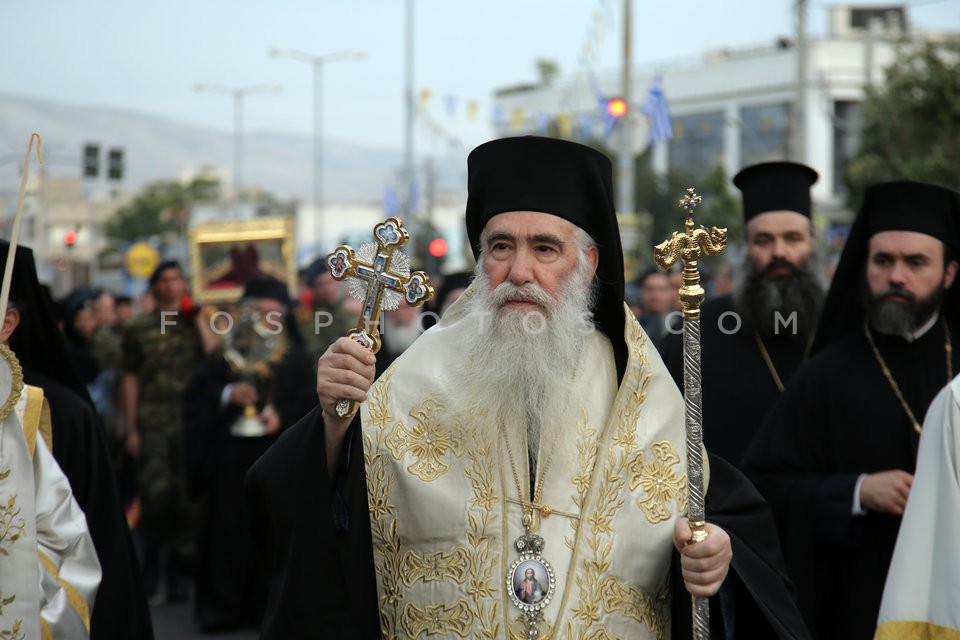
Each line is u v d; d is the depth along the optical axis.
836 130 43.50
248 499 3.06
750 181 5.79
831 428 4.71
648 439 3.00
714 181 31.27
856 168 23.09
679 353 5.44
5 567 3.30
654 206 35.88
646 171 36.38
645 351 3.07
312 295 8.38
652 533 2.95
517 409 2.96
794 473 4.73
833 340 4.99
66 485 3.62
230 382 8.01
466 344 2.99
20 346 4.23
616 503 2.92
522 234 2.93
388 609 2.94
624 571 2.90
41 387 4.15
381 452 2.97
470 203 3.08
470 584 2.85
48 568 3.49
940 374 4.68
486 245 3.00
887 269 4.65
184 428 8.00
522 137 2.98
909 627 3.67
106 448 4.23
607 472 2.93
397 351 7.44
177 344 8.66
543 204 2.93
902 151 22.45
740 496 3.16
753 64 45.00
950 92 16.09
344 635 2.83
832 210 39.12
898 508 4.34
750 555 3.07
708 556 2.81
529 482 2.93
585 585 2.85
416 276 2.84
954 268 4.72
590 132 19.72
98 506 4.09
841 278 4.92
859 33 45.09
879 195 4.71
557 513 2.89
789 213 5.68
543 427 2.93
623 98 15.56
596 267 3.05
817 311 5.65
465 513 2.88
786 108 43.94
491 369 2.92
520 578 2.83
